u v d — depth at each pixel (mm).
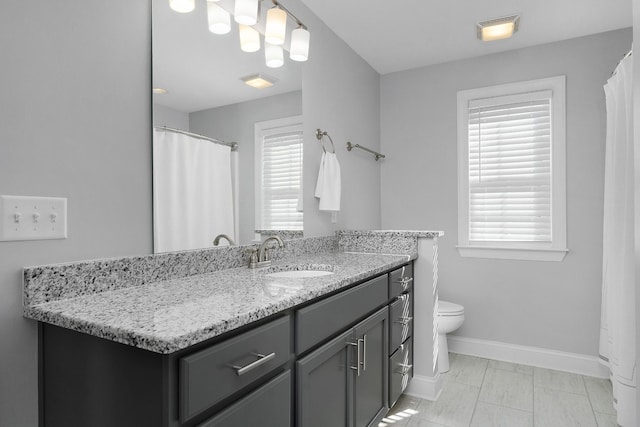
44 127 1081
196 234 1575
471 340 3002
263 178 1972
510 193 2918
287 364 1158
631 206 1899
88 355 925
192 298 1110
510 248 2863
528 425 1983
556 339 2748
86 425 934
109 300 1084
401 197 3279
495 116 2975
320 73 2482
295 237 2213
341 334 1467
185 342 777
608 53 2617
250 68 1881
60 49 1118
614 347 2100
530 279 2832
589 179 2656
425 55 3006
